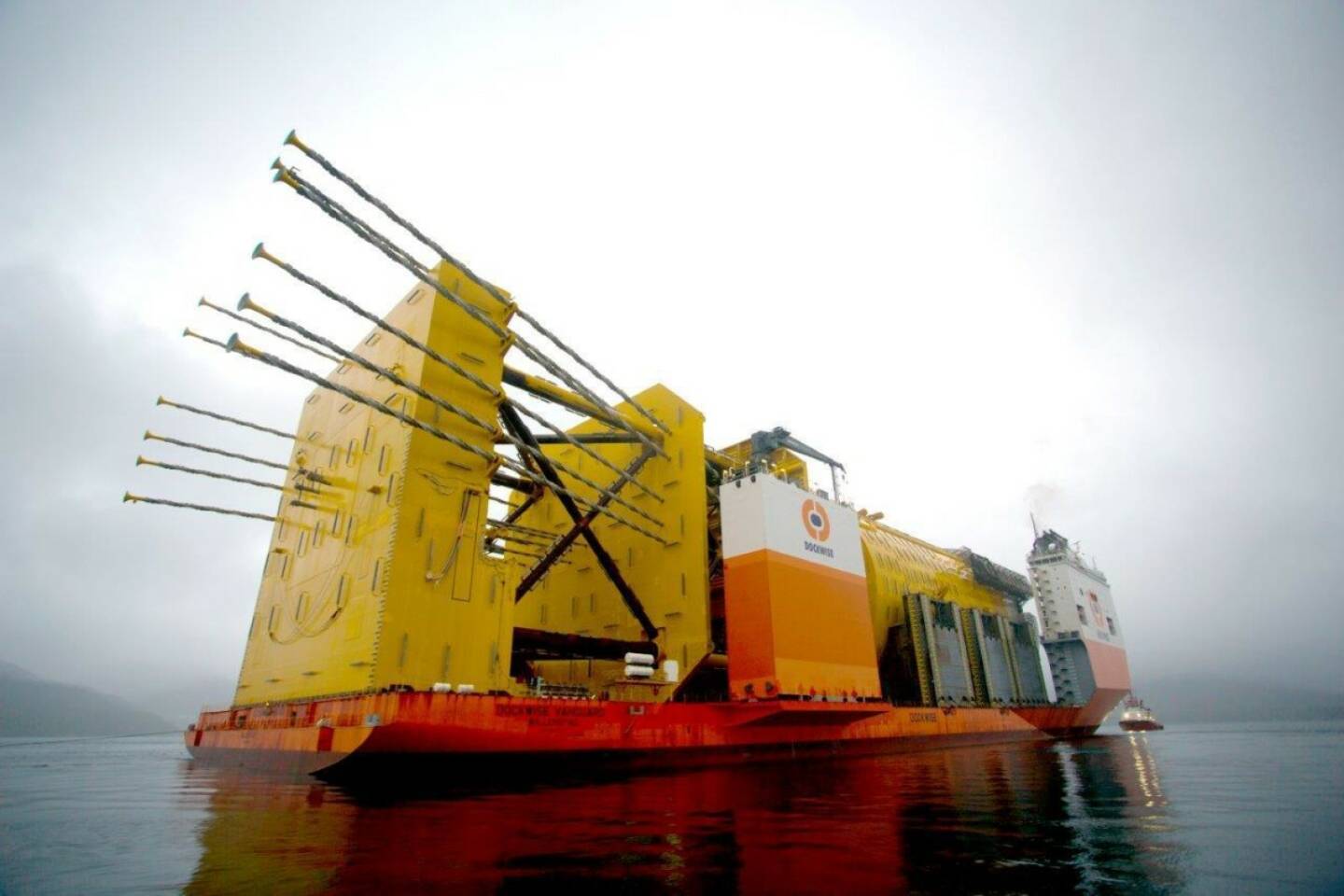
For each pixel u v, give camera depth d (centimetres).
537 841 1097
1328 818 1302
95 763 4138
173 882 838
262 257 2191
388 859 963
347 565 2608
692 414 3775
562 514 4200
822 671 3145
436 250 2505
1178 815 1361
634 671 2777
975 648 4912
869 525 5028
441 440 2591
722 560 3394
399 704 1970
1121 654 6669
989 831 1173
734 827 1226
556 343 3120
